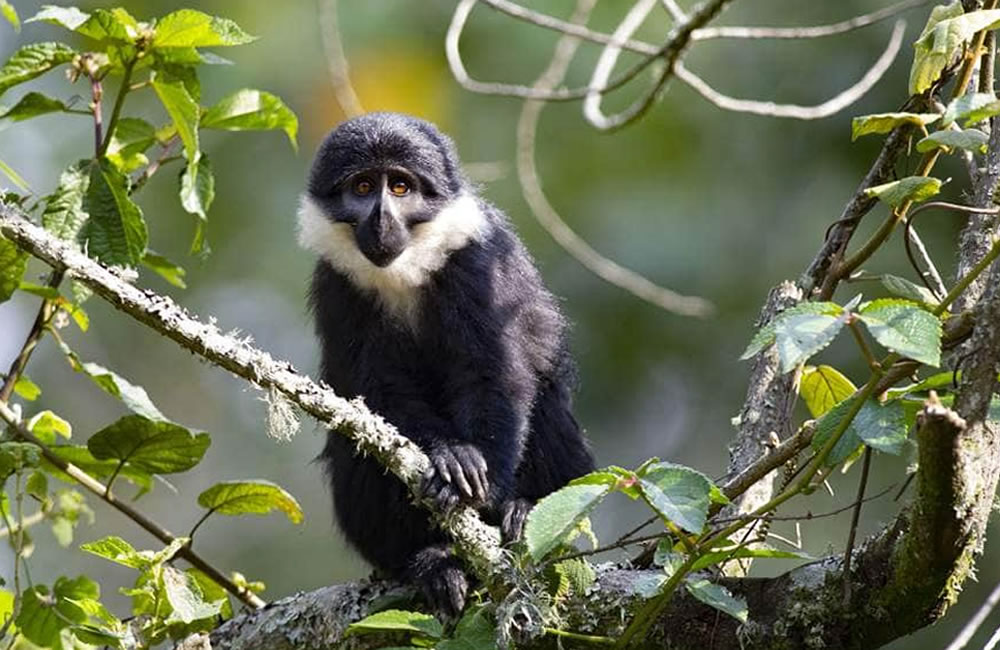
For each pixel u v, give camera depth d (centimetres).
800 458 903
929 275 948
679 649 801
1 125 1013
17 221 787
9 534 960
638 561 859
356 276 1174
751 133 1911
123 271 827
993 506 802
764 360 988
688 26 942
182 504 2141
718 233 1880
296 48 1955
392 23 1948
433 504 849
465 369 1146
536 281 1222
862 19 1080
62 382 2184
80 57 995
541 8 1898
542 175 1927
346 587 947
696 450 1891
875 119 840
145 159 1058
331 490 1188
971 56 896
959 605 1580
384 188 1163
